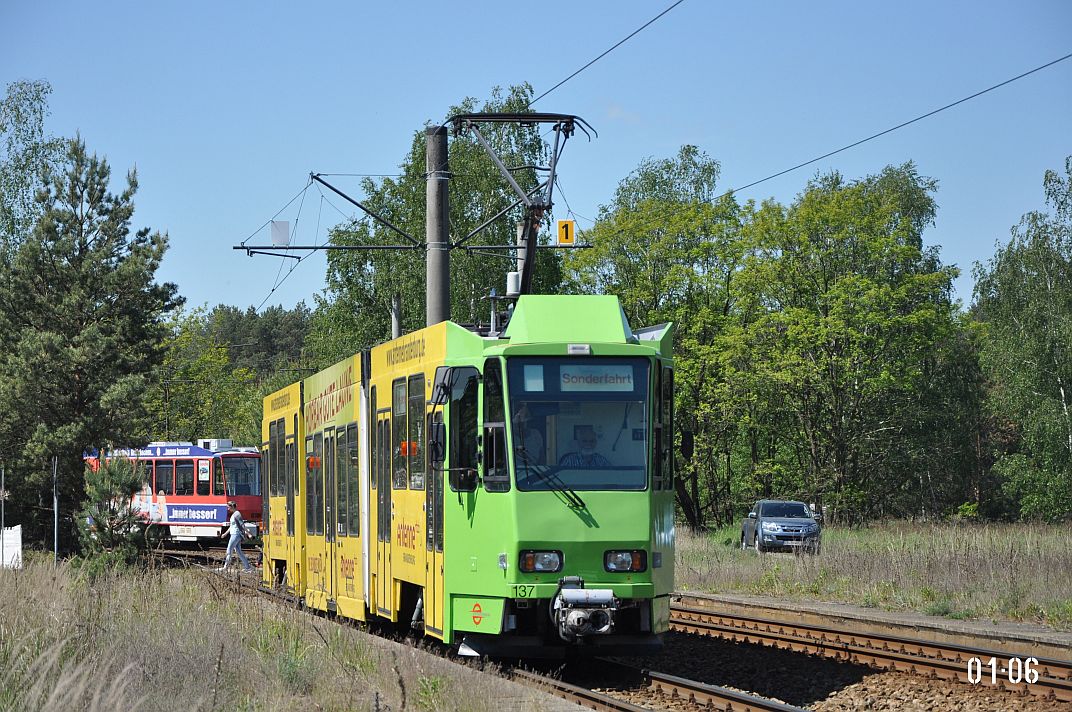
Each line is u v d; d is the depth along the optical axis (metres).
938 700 13.23
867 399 59.78
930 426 68.12
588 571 14.34
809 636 18.97
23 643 12.25
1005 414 64.44
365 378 19.47
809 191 62.16
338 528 21.14
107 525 27.88
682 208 64.19
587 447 14.56
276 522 27.70
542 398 14.59
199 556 44.34
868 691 14.01
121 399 39.00
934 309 58.62
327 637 15.69
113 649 13.38
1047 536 37.28
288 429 26.45
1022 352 58.78
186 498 48.94
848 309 57.97
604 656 16.95
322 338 63.25
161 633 14.76
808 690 14.48
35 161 61.69
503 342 14.81
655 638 14.89
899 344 58.84
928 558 28.41
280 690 12.37
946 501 76.62
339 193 26.88
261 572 30.86
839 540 42.69
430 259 26.80
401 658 14.14
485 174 54.59
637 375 14.81
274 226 27.73
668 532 15.20
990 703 12.95
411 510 16.72
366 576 19.09
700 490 73.31
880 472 64.94
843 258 60.47
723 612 24.22
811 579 28.44
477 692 12.30
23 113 61.75
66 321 40.72
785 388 59.88
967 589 23.95
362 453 19.41
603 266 64.50
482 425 14.67
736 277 61.34
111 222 41.72
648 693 14.09
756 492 67.75
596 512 14.39
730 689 14.38
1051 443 57.75
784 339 60.78
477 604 14.66
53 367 39.28
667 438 15.23
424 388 16.31
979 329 62.41
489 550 14.52
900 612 22.83
